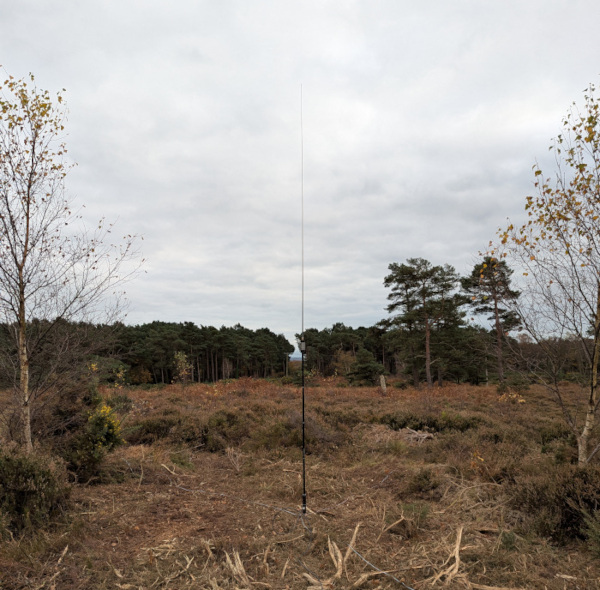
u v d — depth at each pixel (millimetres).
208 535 4316
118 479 6160
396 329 29922
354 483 6402
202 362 53938
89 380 6848
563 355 5641
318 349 54500
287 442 8812
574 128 5172
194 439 9250
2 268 5316
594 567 3512
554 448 7355
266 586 3295
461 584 3305
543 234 5508
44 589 3186
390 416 11414
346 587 3279
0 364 5621
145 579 3373
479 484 5742
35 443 5980
